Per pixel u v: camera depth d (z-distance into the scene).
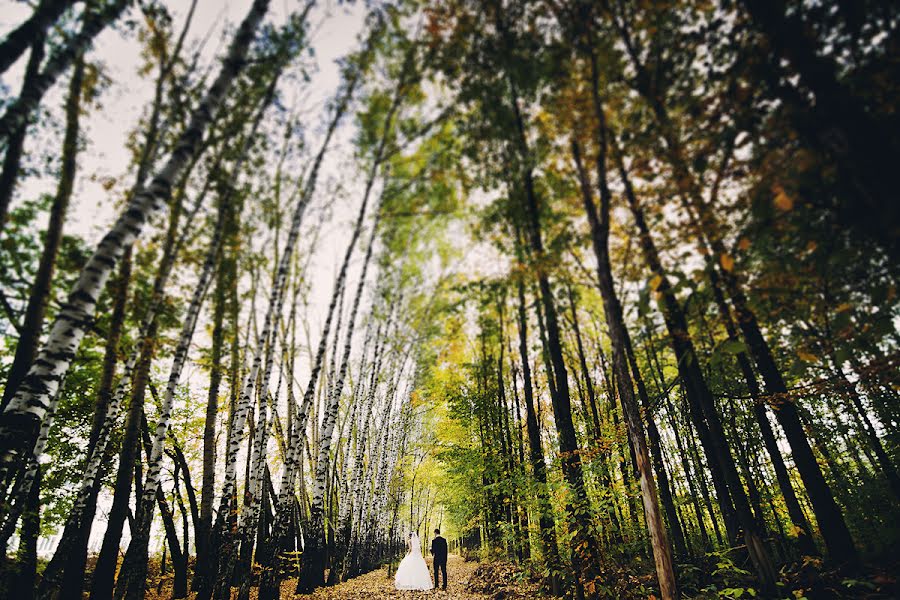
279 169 10.20
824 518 5.62
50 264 6.69
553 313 7.33
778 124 3.23
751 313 4.79
